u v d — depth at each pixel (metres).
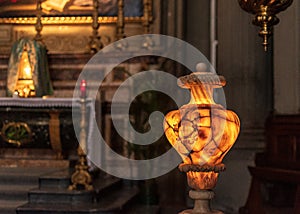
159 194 7.85
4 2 8.81
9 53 8.35
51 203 5.00
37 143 6.77
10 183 5.79
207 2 8.32
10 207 5.11
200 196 1.64
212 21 8.15
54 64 7.89
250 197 5.41
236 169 6.28
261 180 5.33
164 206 7.32
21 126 6.68
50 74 7.88
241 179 6.21
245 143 6.27
